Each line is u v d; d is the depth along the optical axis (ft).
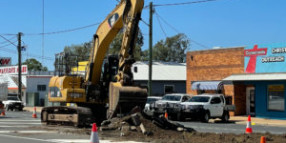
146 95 57.62
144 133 52.75
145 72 172.76
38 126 68.85
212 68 122.93
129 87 56.65
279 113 106.22
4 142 46.98
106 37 62.34
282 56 105.91
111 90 57.72
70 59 69.56
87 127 64.59
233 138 50.21
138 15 56.44
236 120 103.30
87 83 66.39
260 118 109.60
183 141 48.19
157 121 58.39
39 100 208.23
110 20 61.11
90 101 66.39
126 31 56.54
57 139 50.42
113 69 66.44
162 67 179.83
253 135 55.16
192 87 125.70
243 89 118.73
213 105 97.45
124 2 57.82
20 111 149.38
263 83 110.63
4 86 116.47
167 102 100.99
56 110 68.39
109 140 49.08
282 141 49.47
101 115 67.92
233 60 117.39
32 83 210.38
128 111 57.93
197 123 93.25
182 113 97.04
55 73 71.72
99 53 64.08
